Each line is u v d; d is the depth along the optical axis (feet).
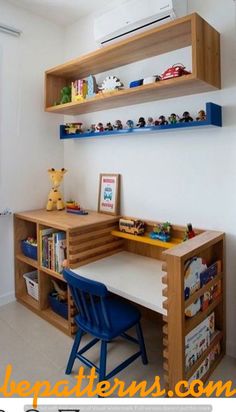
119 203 7.84
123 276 6.05
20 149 8.45
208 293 5.48
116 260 7.05
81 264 6.70
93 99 6.77
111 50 6.39
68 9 8.13
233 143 5.70
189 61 6.17
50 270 7.38
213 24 5.76
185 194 6.48
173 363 4.66
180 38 5.79
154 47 6.23
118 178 7.75
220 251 5.92
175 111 6.47
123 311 5.75
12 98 8.18
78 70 7.82
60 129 8.73
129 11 6.23
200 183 6.22
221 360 6.02
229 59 5.63
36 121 8.75
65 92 8.03
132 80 7.20
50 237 7.41
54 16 8.52
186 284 4.65
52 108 8.00
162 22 5.87
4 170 8.17
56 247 7.16
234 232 5.86
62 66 7.56
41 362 5.98
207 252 5.70
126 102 6.98
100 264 6.79
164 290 4.66
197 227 6.35
